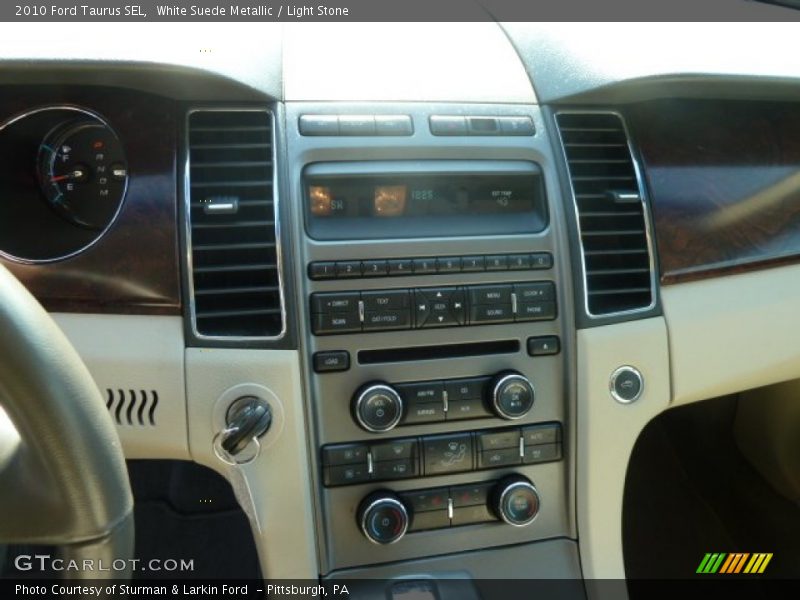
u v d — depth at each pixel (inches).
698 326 46.6
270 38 47.1
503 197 44.4
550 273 44.3
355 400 42.4
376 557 44.7
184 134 41.9
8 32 42.3
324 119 42.4
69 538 27.6
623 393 45.7
